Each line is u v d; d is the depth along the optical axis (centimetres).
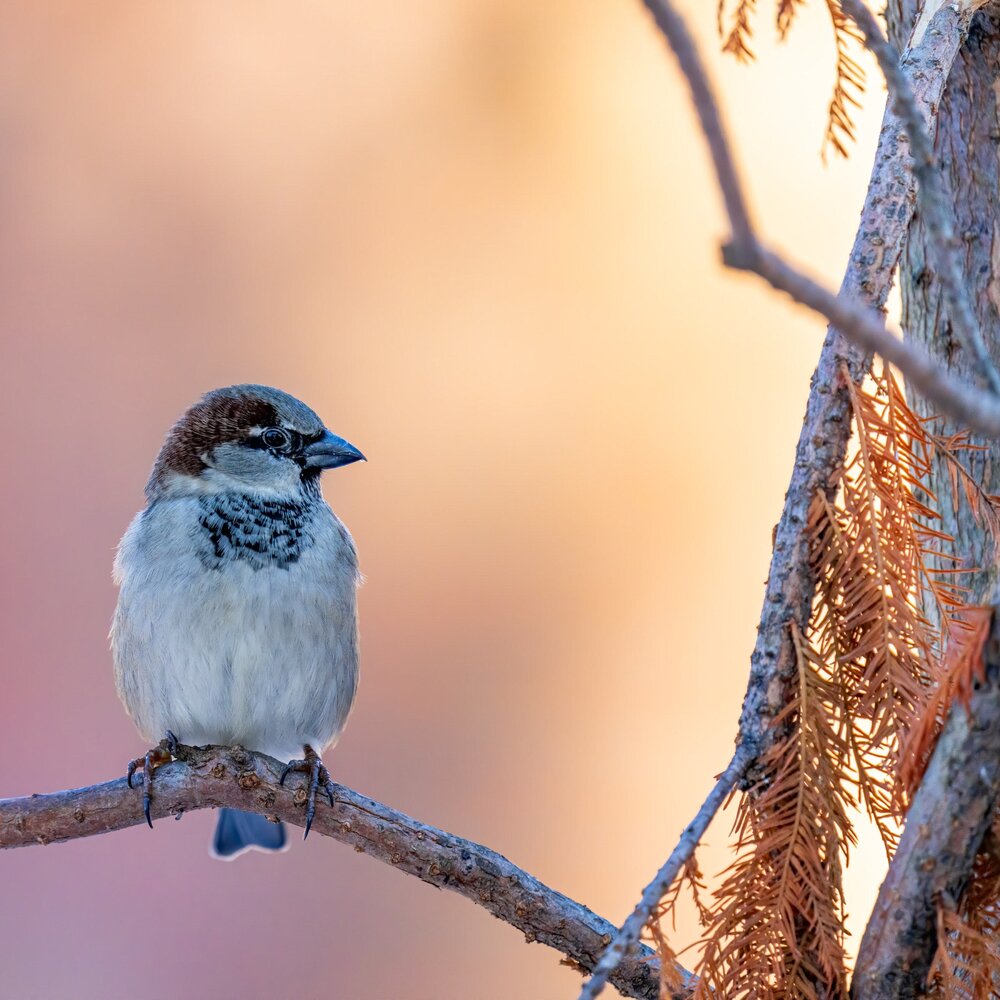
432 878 531
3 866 1101
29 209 1348
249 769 586
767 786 414
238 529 738
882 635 405
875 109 1023
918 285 505
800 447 422
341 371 1318
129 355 1322
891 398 416
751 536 1246
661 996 383
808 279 249
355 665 777
